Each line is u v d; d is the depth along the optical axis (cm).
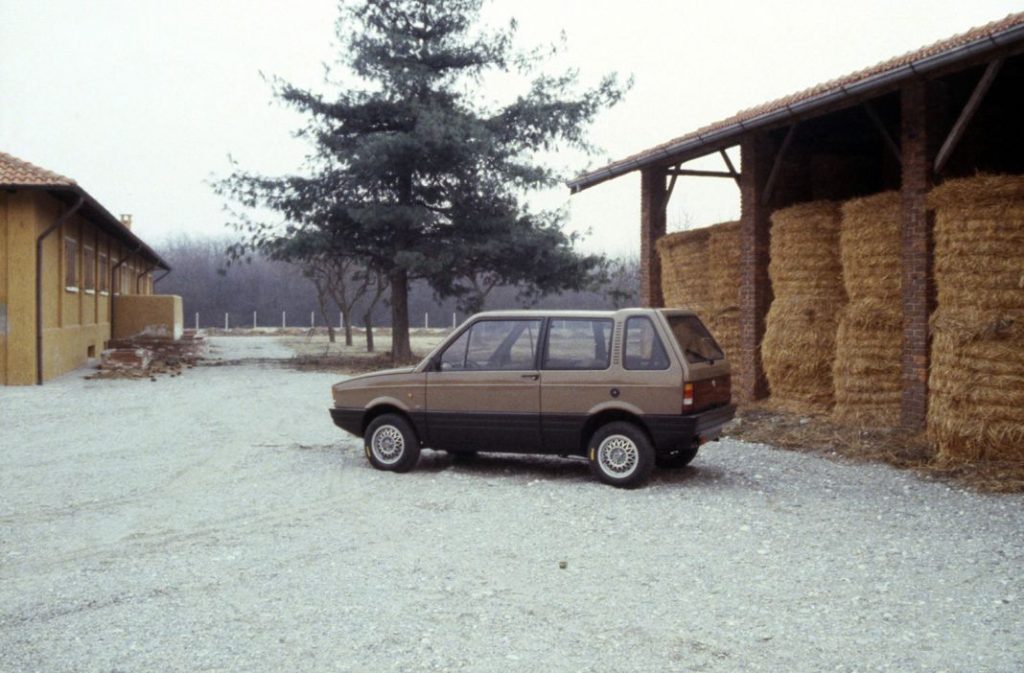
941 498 769
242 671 411
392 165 2383
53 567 582
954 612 487
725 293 1412
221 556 605
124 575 563
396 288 2666
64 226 2180
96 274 2720
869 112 1086
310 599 514
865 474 878
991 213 860
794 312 1209
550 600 511
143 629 466
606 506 749
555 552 611
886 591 524
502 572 565
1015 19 888
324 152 2477
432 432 902
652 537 649
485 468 938
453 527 682
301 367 2609
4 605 506
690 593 523
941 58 898
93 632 462
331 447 1091
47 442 1138
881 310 1077
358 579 552
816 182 1408
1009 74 1166
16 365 1916
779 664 418
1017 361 850
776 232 1242
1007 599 507
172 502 780
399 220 2411
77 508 757
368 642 447
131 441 1147
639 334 834
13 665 419
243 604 506
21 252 1902
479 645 443
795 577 552
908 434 1014
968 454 877
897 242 1066
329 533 666
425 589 531
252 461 991
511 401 868
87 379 2106
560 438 855
